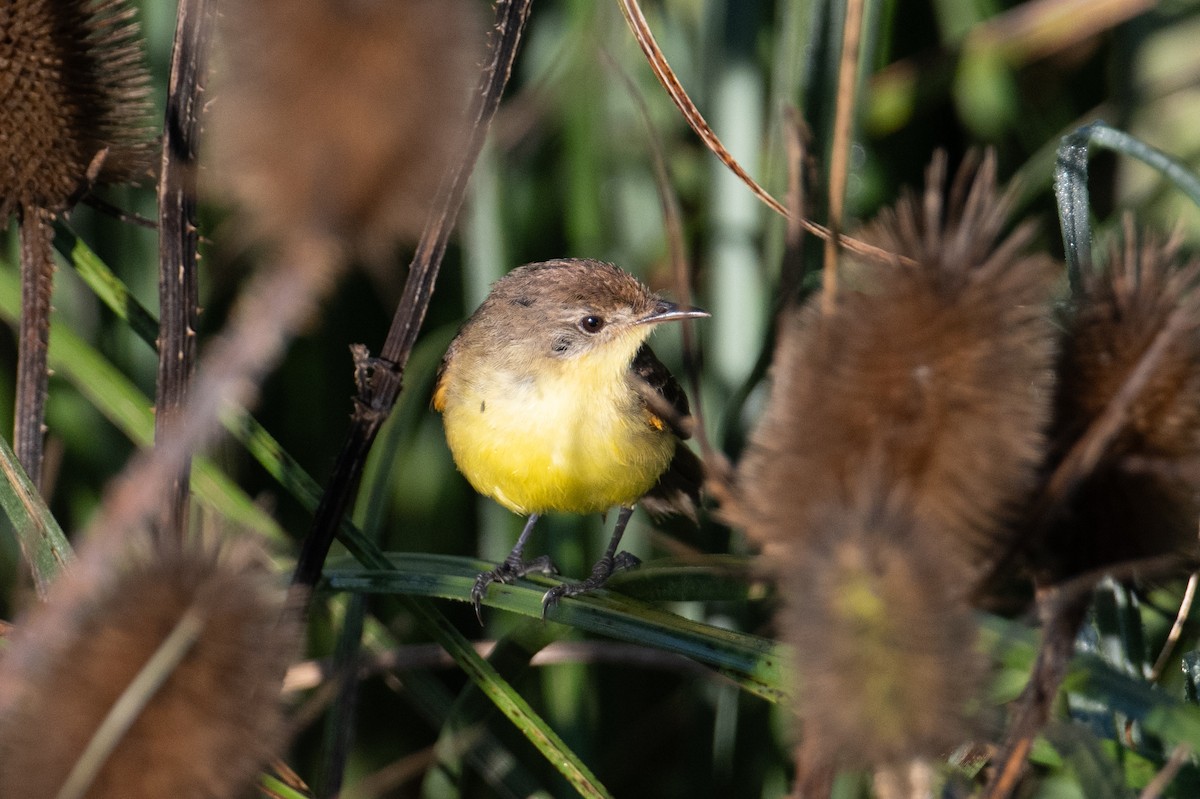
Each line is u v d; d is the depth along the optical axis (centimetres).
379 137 138
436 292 314
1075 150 302
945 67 312
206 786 186
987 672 200
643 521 315
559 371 311
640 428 312
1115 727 302
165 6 310
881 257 233
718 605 310
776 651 301
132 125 304
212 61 301
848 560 190
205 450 306
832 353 217
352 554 304
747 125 310
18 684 187
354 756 312
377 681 313
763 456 224
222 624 191
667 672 314
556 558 313
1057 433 239
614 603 303
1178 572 245
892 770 196
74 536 311
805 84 308
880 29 312
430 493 314
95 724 181
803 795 205
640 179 314
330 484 301
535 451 311
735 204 310
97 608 191
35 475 303
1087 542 238
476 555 314
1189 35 312
